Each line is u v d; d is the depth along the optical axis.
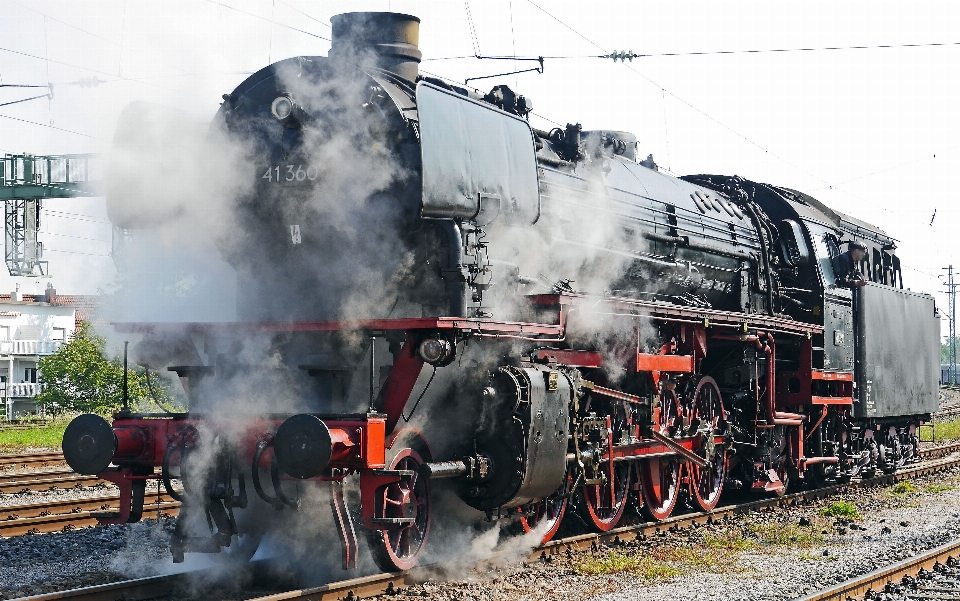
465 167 8.26
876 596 7.75
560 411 8.85
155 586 7.50
